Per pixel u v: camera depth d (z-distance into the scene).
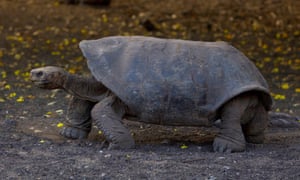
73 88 18.03
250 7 41.72
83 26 38.47
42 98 24.69
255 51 34.59
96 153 17.05
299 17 40.22
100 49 17.84
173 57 17.48
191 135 19.89
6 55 32.53
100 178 15.05
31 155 16.89
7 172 15.44
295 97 25.91
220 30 38.47
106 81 17.19
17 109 22.84
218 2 42.59
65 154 16.98
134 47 17.75
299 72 30.55
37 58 32.19
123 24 38.88
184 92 17.09
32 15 40.06
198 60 17.50
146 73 17.23
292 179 15.20
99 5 42.16
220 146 17.52
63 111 22.59
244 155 17.09
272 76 29.73
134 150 17.44
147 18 38.78
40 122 21.06
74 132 18.88
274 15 40.47
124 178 15.06
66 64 31.14
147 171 15.52
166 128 20.66
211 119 17.48
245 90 17.12
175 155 17.06
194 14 40.88
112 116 17.50
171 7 42.16
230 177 15.22
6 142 18.31
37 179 15.00
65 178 15.06
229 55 17.84
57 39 36.03
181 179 15.02
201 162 16.38
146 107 17.16
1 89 25.98
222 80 17.31
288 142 19.20
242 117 18.00
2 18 39.25
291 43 36.16
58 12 40.66
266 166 16.08
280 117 21.77
